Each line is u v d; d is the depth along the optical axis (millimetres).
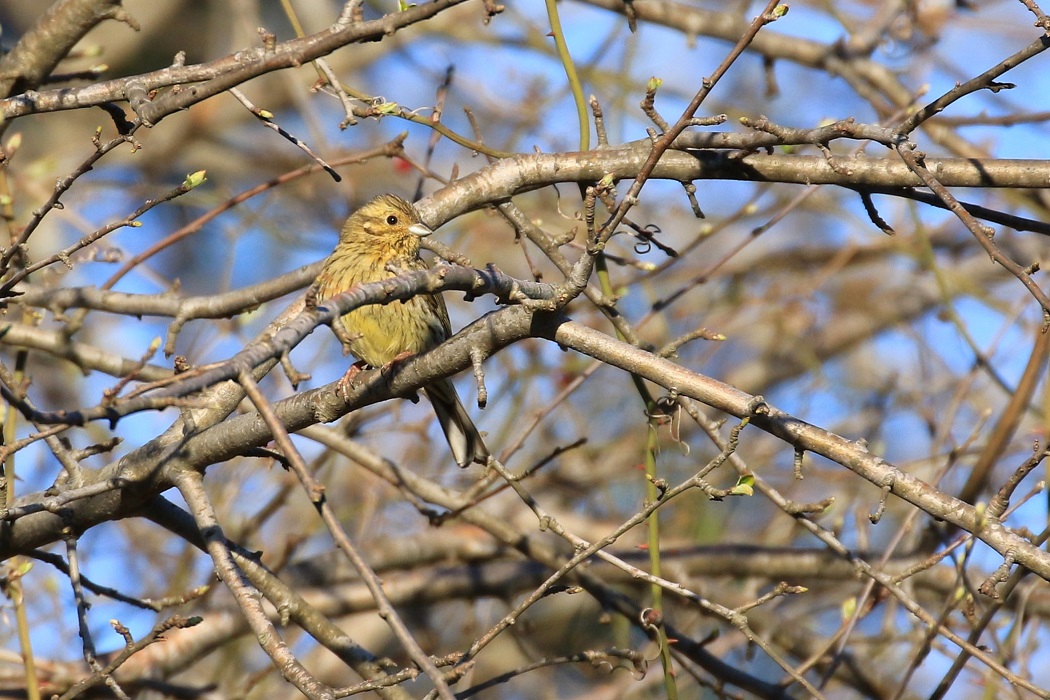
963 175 8672
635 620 11180
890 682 12703
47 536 8258
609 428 16062
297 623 8445
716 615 10695
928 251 13133
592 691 14023
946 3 15258
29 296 9906
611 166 9359
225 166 18672
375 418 12727
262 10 19250
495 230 15492
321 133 13977
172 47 19078
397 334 10539
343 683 13656
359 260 10477
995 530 6855
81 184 15094
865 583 11102
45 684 10414
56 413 5273
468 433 10742
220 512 12258
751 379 17109
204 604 12188
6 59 9570
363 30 7172
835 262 15711
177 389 5441
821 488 15141
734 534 15781
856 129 7480
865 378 16938
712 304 16531
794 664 13773
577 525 14234
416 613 14180
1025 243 17812
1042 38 7086
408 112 9258
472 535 13258
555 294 7184
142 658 11516
